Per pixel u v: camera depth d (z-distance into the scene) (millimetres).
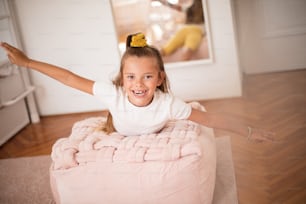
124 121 1940
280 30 3389
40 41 3178
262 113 2805
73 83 1942
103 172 1766
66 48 3180
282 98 3000
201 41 3047
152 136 1876
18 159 2615
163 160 1721
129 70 1806
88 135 2016
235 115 2822
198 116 1915
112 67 3193
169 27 3055
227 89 3143
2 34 3086
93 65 3201
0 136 2875
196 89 3172
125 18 3072
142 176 1733
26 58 1895
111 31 3102
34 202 2080
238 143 2453
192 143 1754
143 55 1800
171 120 2104
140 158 1729
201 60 3084
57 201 1915
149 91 1834
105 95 1921
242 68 3531
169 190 1733
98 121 2217
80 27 3117
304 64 3463
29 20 3129
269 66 3510
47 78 3279
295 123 2594
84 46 3162
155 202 1757
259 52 3477
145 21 3066
